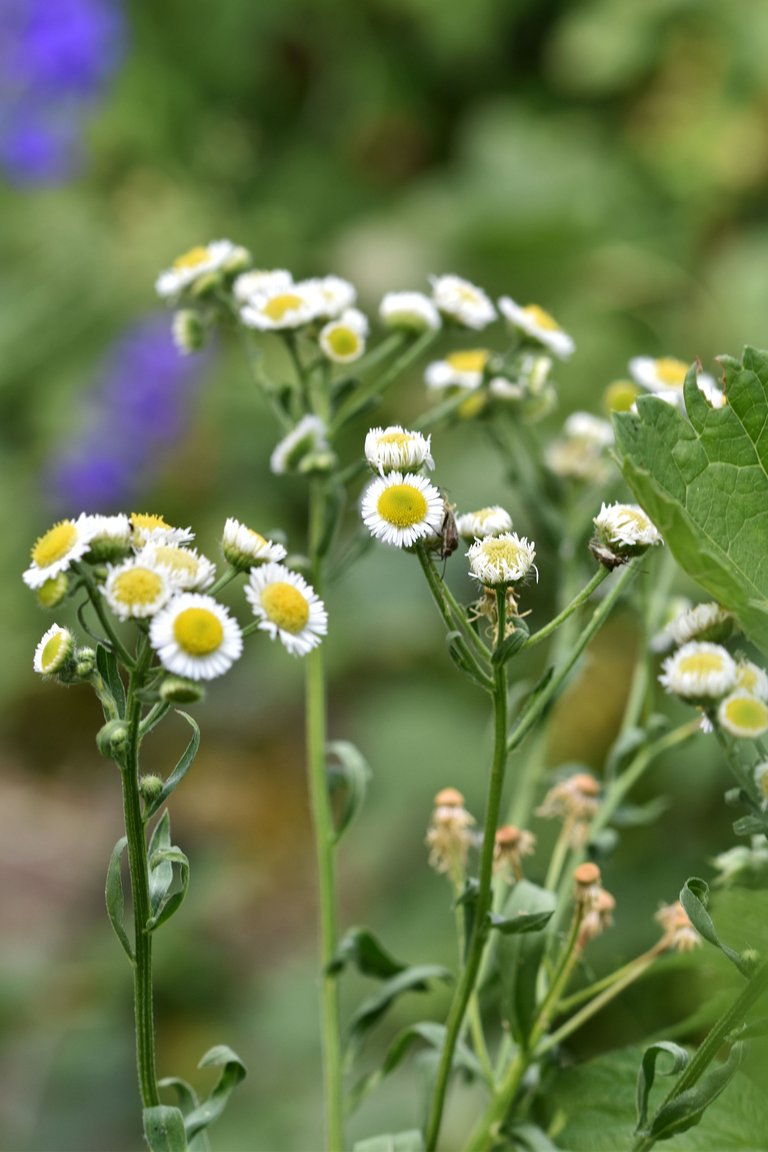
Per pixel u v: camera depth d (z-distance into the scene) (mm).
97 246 2473
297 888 1849
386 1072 816
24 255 2486
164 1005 1711
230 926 1808
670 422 733
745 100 2174
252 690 2105
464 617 730
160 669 714
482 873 744
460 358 890
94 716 2309
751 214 2129
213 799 2008
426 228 2195
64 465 2199
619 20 2262
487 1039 1238
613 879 1387
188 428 2195
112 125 2598
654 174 2168
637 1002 1057
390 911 1597
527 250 2137
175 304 890
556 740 1513
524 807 847
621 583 742
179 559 715
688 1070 723
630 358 1975
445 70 2543
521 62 2510
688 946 774
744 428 734
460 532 748
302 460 848
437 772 1689
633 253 2098
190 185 2578
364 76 2582
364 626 1853
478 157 2234
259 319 860
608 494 886
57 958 1828
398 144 2557
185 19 2717
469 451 1835
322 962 834
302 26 2629
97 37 2340
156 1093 731
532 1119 789
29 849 2070
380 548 1893
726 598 707
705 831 1413
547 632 737
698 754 1411
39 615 2223
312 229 2494
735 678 727
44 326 2430
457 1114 1315
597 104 2328
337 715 1967
